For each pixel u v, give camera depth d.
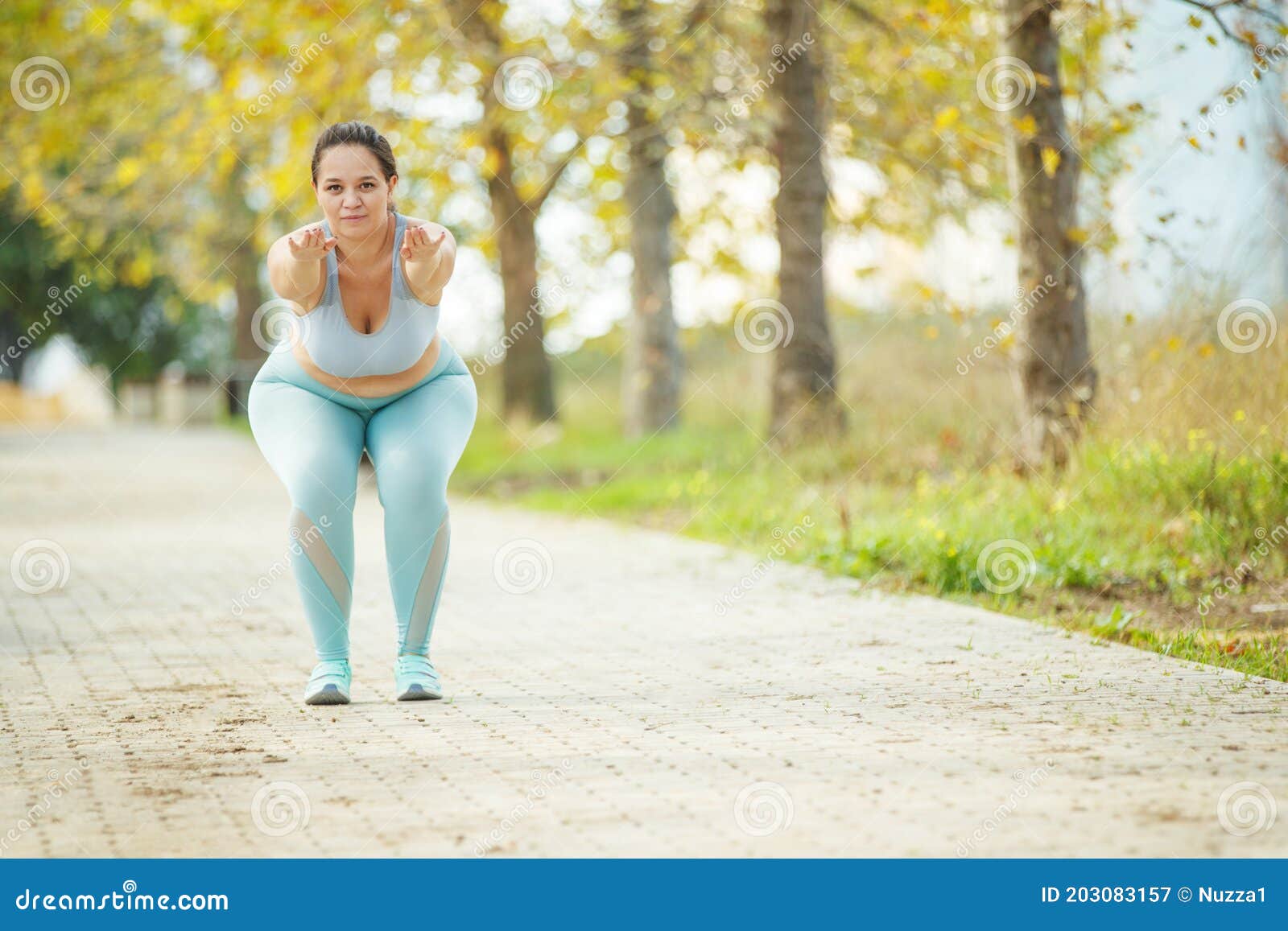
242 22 20.12
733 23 19.47
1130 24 13.48
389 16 19.72
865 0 18.23
